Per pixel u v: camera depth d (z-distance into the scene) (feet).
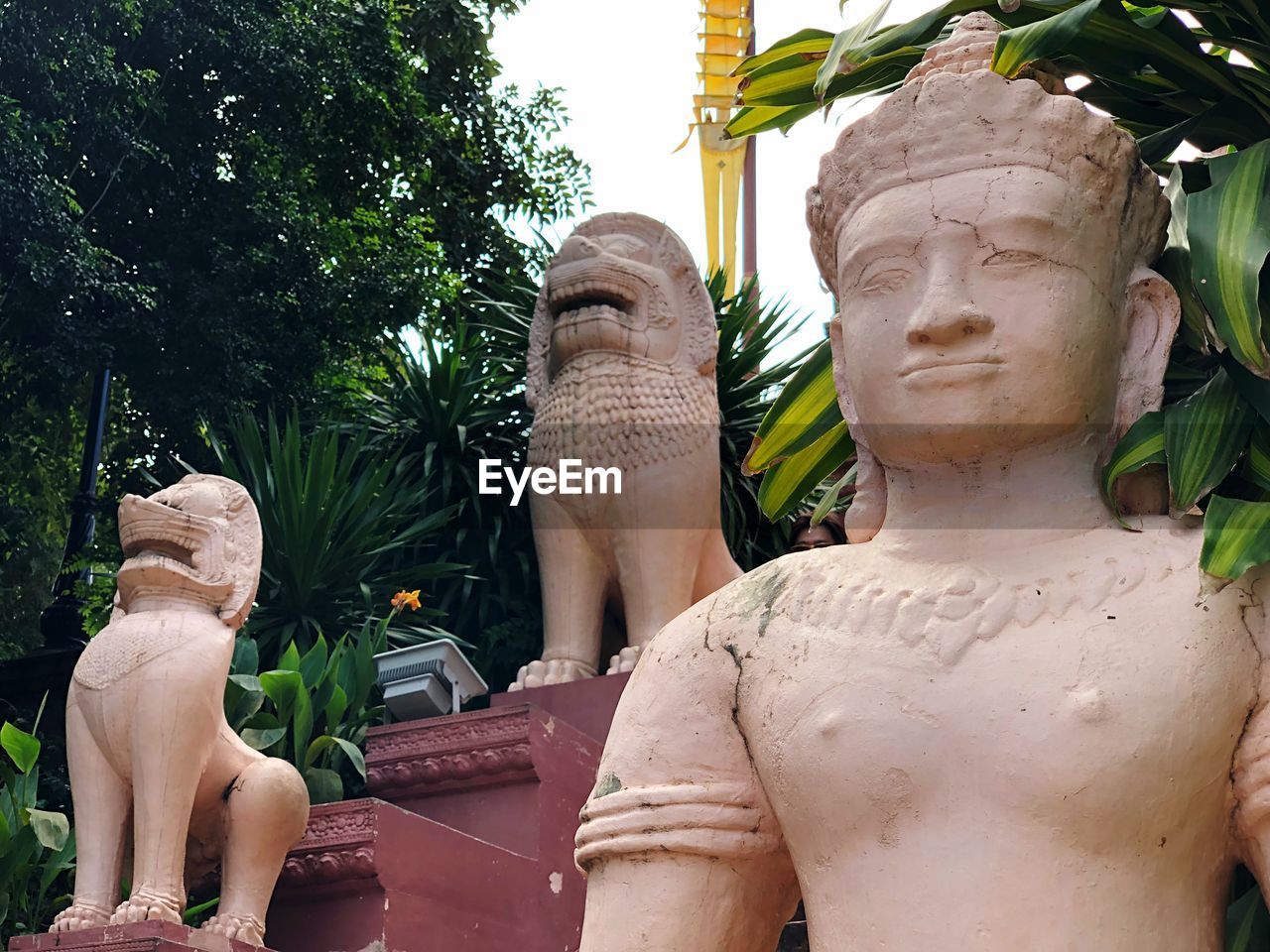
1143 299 6.70
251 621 20.63
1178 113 8.94
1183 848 5.76
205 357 29.84
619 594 17.95
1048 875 5.65
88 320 28.99
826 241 7.14
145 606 12.39
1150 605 5.97
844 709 6.00
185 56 31.50
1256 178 6.64
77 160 29.91
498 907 13.26
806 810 6.07
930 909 5.72
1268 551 5.77
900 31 8.13
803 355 25.14
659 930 6.18
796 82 9.71
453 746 14.42
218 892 13.65
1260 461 6.77
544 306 18.52
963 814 5.80
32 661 22.34
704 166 33.06
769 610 6.48
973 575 6.19
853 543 6.98
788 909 6.62
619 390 17.53
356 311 32.01
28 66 28.17
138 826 11.49
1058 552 6.23
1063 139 6.44
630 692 6.72
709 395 17.95
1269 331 6.97
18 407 30.78
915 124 6.54
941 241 6.37
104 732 11.68
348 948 12.29
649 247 18.43
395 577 21.47
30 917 14.83
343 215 35.04
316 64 32.68
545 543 17.56
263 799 12.12
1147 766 5.68
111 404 31.58
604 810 6.40
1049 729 5.74
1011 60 6.76
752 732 6.31
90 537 26.89
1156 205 6.77
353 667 17.01
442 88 37.58
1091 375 6.39
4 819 13.71
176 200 31.35
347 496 21.83
